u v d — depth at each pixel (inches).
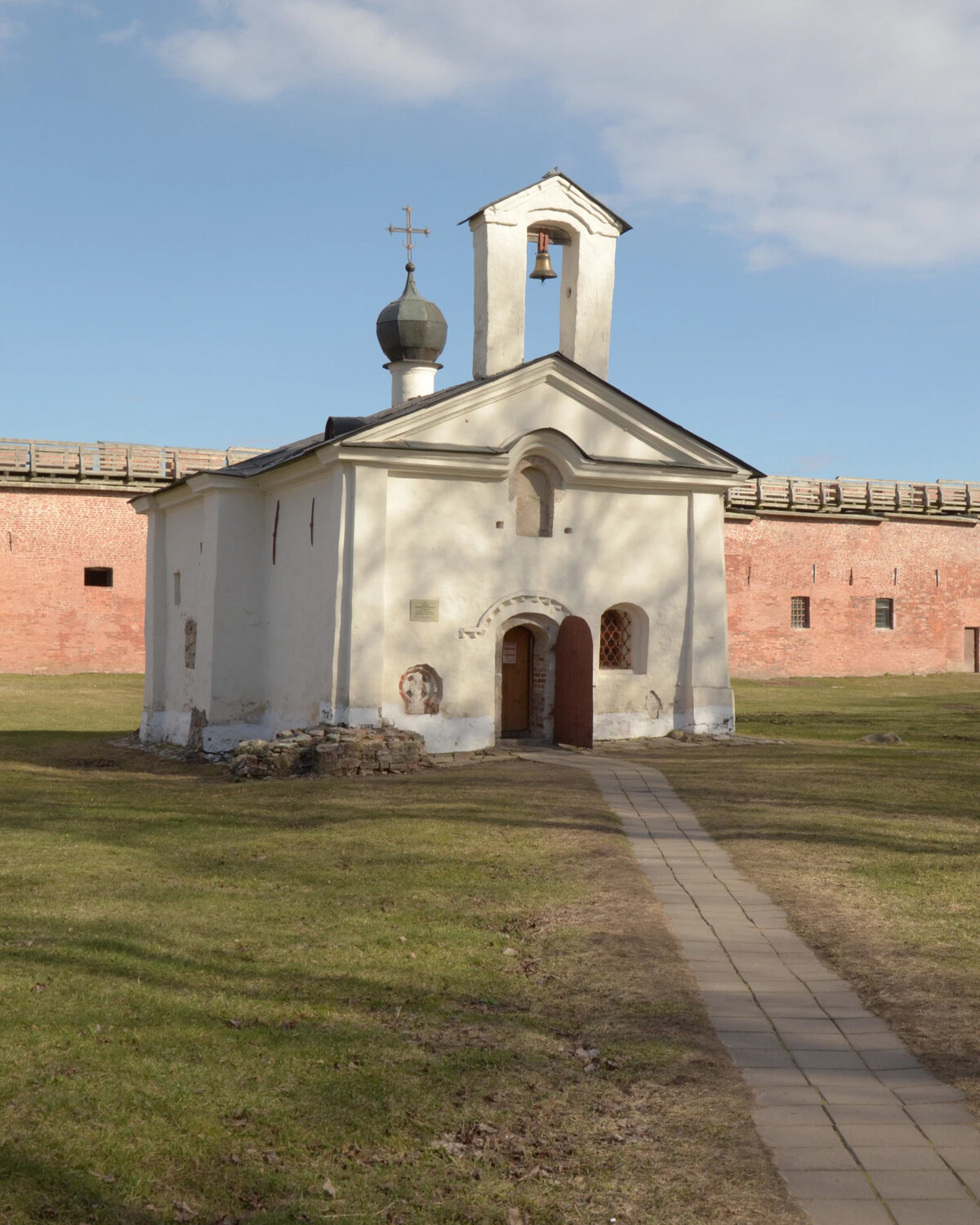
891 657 1957.4
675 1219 190.2
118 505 1631.4
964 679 1878.7
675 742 842.8
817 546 1898.4
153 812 595.5
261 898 398.9
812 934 350.6
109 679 1539.1
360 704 761.0
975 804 567.8
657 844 482.6
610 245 884.6
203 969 315.3
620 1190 199.3
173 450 1667.1
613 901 387.2
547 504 832.9
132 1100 229.1
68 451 1601.9
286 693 853.8
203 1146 212.2
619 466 836.6
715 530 879.1
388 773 715.4
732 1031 272.5
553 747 822.5
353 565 762.2
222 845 496.7
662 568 866.1
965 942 337.1
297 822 549.3
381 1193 197.9
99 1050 254.1
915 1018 278.5
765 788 619.8
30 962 318.0
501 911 378.9
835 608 1911.9
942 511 1985.7
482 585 807.1
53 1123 218.8
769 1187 199.8
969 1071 247.6
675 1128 221.6
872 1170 205.0
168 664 1005.8
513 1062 251.6
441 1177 203.5
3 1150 207.6
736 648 1833.2
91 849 491.2
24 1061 247.4
